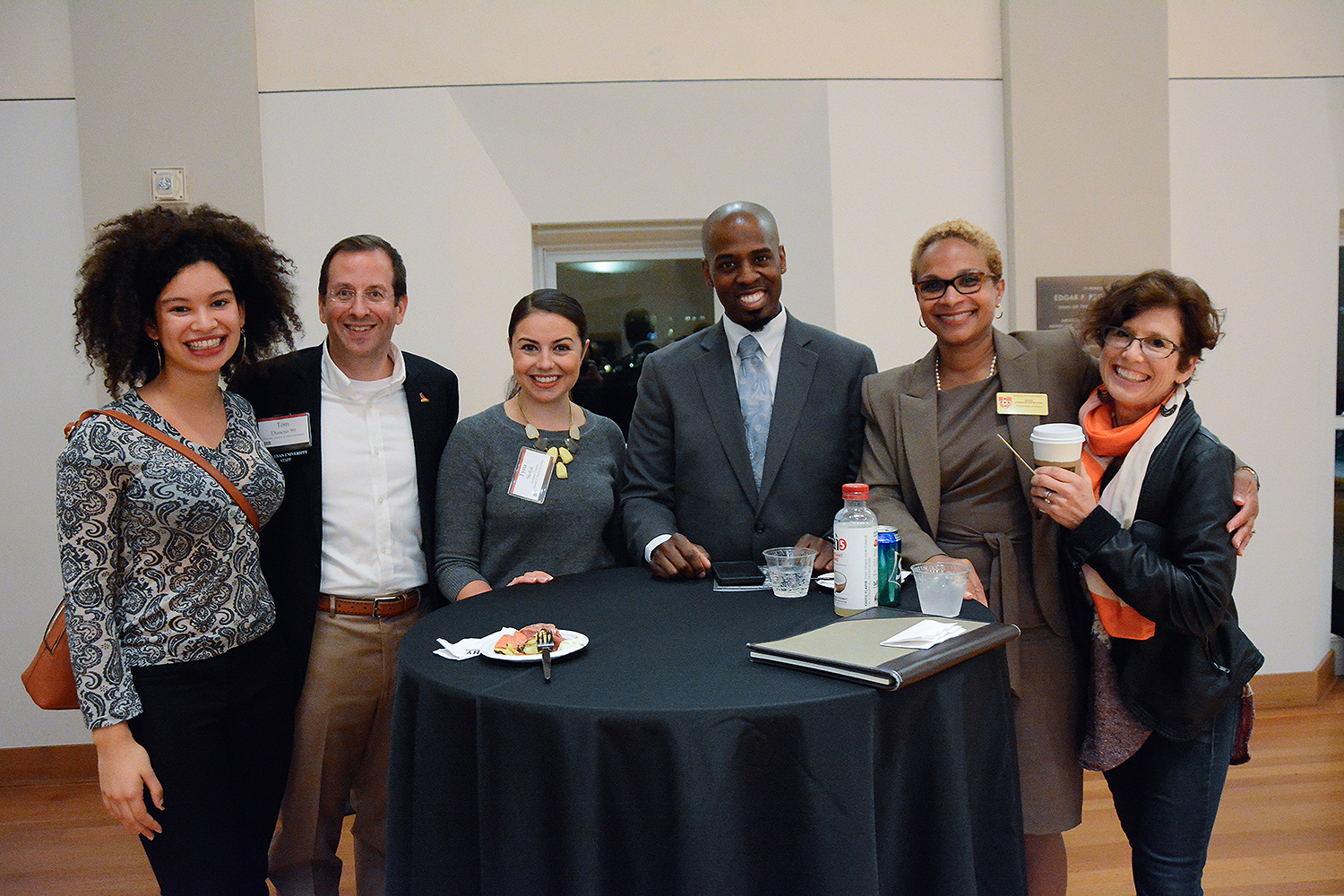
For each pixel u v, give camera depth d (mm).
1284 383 3594
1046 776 1724
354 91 3189
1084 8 3295
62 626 1608
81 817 2957
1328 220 3533
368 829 2104
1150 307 1543
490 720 1192
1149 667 1562
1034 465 1730
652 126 3305
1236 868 2432
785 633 1481
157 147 3105
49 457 3213
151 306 1599
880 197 3369
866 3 3314
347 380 1984
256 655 1749
